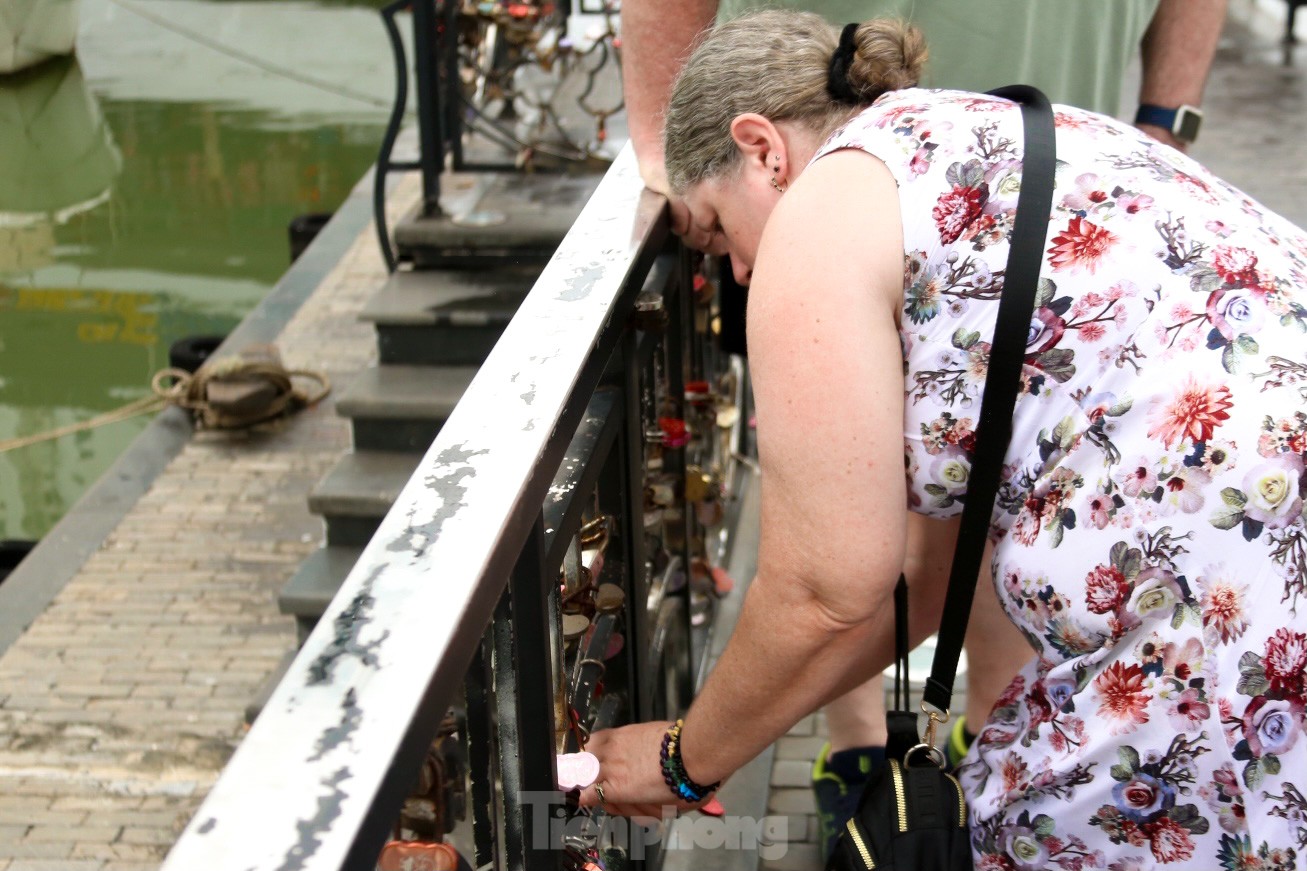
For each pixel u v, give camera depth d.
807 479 1.17
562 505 1.24
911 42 1.34
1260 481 1.11
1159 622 1.16
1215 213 1.19
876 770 1.39
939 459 1.23
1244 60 7.21
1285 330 1.15
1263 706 1.14
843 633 1.23
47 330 7.47
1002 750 1.30
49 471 6.17
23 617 4.06
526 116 5.34
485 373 1.11
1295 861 1.16
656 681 2.00
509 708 1.13
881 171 1.21
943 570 1.61
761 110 1.36
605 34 4.77
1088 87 1.85
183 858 0.66
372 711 0.74
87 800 3.32
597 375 1.23
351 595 0.82
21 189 9.58
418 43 4.28
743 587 2.66
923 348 1.20
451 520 0.90
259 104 11.09
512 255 4.28
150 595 4.20
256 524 4.58
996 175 1.18
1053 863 1.26
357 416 3.98
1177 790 1.18
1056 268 1.16
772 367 1.18
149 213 9.12
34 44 11.66
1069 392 1.17
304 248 7.17
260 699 3.63
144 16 13.23
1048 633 1.22
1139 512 1.14
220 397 5.11
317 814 0.68
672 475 2.05
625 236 1.46
